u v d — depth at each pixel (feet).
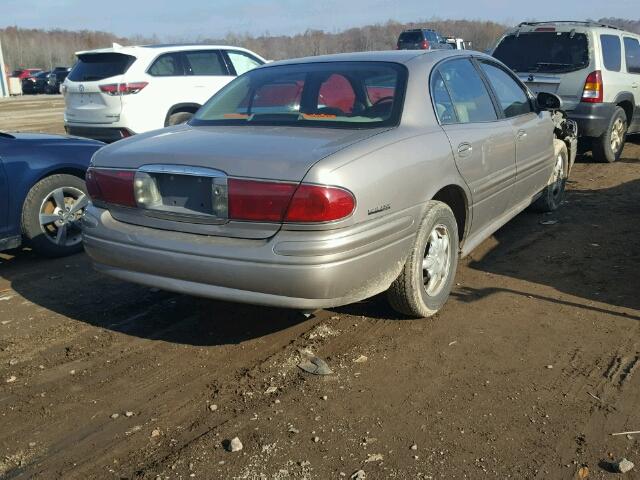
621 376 11.04
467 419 9.89
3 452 9.33
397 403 10.36
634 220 20.54
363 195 10.60
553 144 19.58
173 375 11.43
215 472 8.81
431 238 12.98
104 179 12.10
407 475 8.66
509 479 8.56
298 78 14.02
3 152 16.79
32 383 11.23
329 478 8.63
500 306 14.02
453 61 14.98
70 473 8.86
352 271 10.63
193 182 11.11
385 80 13.26
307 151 10.77
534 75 29.81
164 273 11.36
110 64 29.96
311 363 11.67
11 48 253.65
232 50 34.09
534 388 10.71
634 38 32.32
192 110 31.86
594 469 8.72
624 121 30.96
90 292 15.40
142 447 9.41
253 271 10.46
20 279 16.40
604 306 13.96
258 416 10.09
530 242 18.48
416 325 13.12
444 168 12.75
